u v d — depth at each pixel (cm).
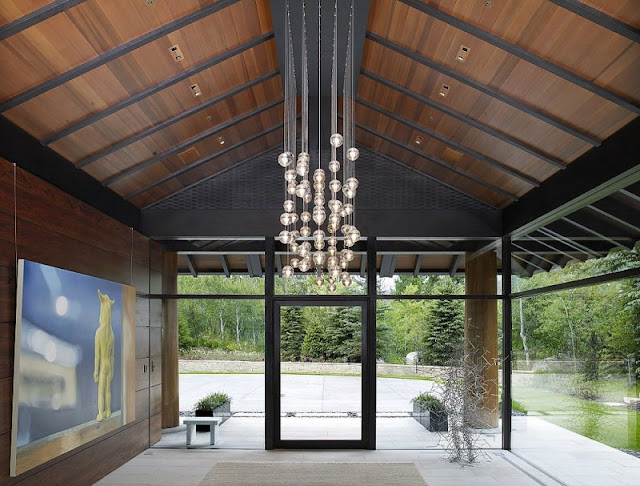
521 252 831
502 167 728
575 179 623
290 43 580
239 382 880
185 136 716
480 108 620
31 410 509
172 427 884
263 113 757
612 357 560
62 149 598
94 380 645
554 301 708
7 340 489
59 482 578
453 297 884
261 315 888
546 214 712
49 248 569
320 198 510
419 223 885
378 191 891
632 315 525
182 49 539
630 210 530
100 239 699
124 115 599
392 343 878
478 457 805
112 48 486
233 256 901
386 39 576
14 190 509
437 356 875
